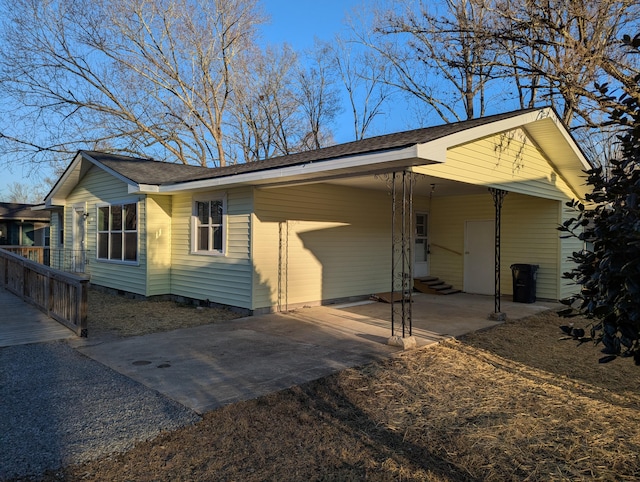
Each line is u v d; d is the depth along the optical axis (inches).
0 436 141.5
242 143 1155.9
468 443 144.6
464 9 655.8
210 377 204.5
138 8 868.6
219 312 378.0
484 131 278.5
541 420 162.9
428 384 200.1
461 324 332.8
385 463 131.1
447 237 533.6
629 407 176.6
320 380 201.8
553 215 447.8
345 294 441.7
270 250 375.6
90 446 136.0
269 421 158.2
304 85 1240.2
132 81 901.8
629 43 98.3
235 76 1027.9
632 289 78.6
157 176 460.1
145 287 436.8
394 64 895.7
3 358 230.2
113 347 258.4
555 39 545.0
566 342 283.0
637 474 127.3
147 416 159.2
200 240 421.1
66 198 601.9
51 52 826.2
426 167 268.4
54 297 321.7
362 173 281.0
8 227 914.1
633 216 81.3
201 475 123.0
